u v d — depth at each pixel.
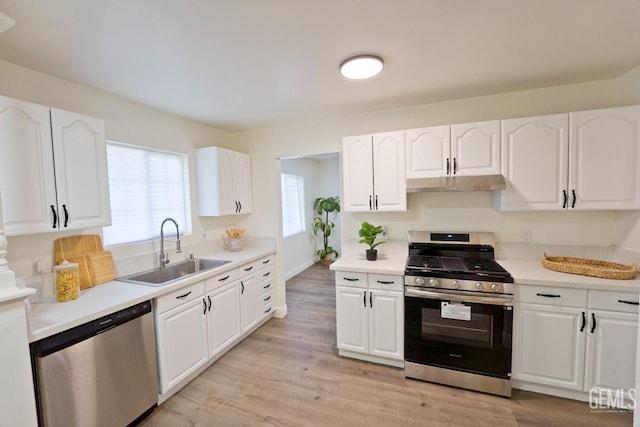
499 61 1.99
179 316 2.23
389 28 1.58
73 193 1.88
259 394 2.20
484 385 2.17
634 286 1.85
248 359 2.68
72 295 1.85
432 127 2.56
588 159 2.18
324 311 3.81
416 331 2.33
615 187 2.12
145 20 1.45
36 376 1.46
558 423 1.85
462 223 2.80
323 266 6.21
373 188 2.78
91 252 2.21
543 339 2.08
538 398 2.09
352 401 2.11
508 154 2.37
